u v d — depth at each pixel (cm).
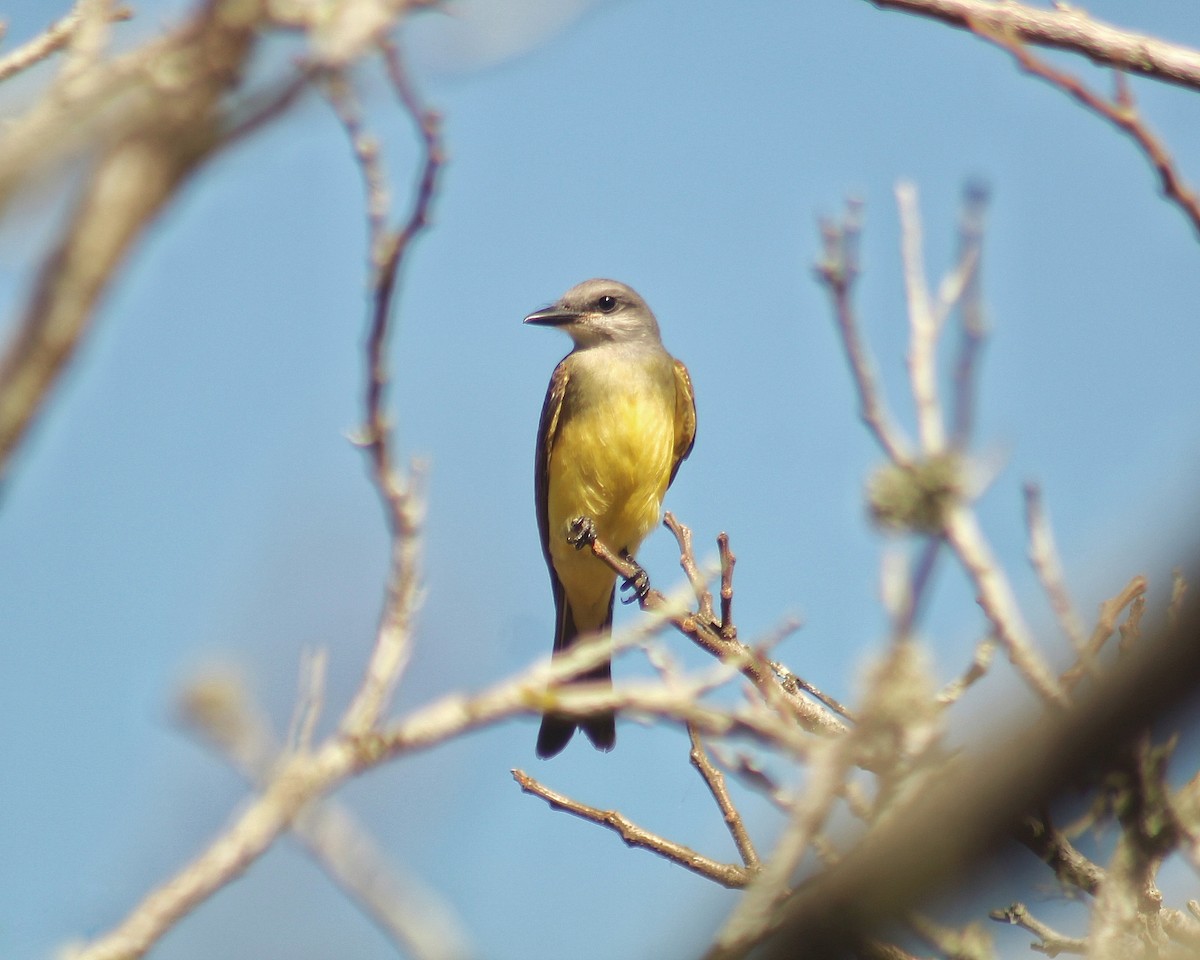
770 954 591
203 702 521
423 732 534
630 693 559
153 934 491
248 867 505
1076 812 742
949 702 617
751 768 758
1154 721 546
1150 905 759
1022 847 750
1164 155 701
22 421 358
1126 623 656
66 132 383
